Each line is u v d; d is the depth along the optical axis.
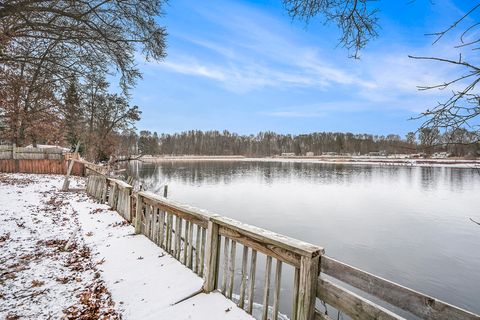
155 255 4.32
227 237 3.13
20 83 8.73
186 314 2.80
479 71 1.55
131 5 6.12
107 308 3.00
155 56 6.83
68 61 7.37
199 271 3.62
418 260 10.67
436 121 1.74
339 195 24.80
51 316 2.89
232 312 2.81
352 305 2.02
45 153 19.94
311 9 2.44
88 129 25.52
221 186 29.02
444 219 16.70
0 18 5.73
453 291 8.52
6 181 13.65
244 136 131.25
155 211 4.95
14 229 6.00
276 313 2.54
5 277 3.77
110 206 8.34
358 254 11.20
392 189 28.80
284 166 67.25
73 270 4.04
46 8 5.60
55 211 7.93
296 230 14.22
